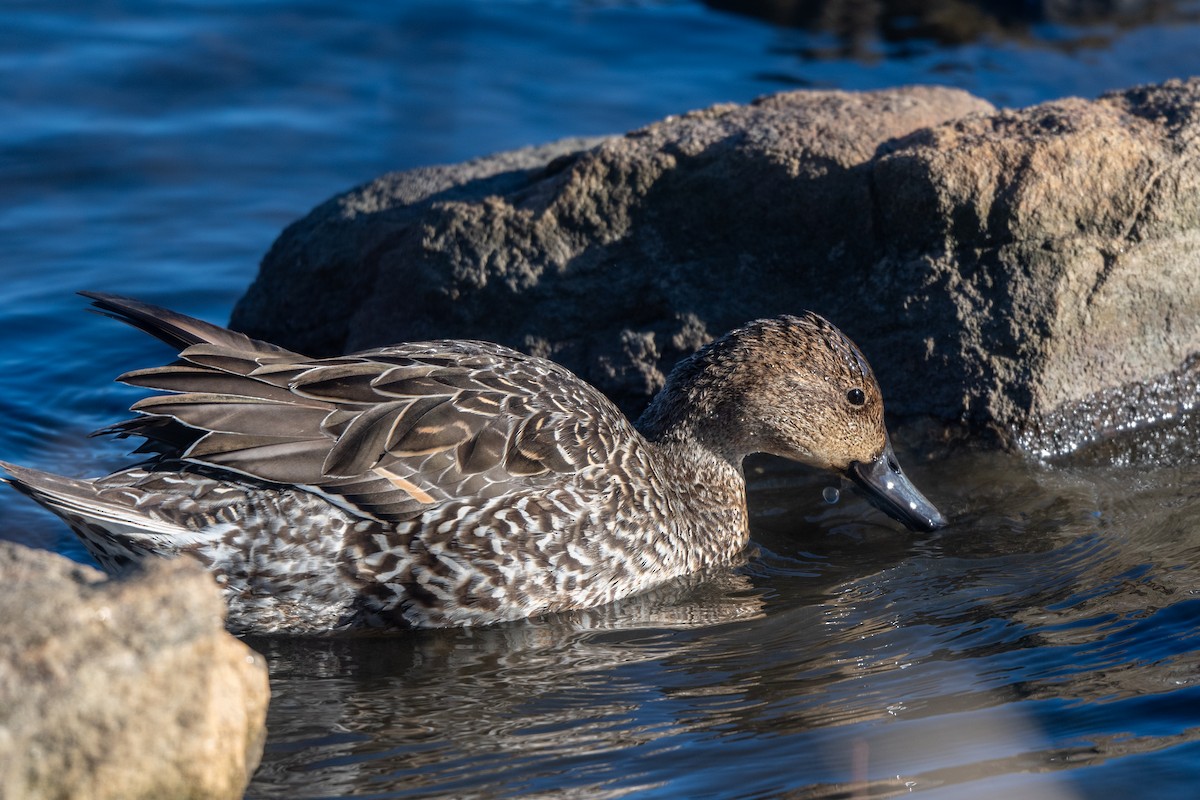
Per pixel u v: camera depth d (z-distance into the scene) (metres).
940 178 12.55
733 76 20.08
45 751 6.46
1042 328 12.41
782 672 9.24
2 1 21.95
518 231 13.73
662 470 11.22
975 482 12.04
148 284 15.91
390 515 9.67
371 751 8.37
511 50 20.98
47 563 7.04
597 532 10.29
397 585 9.84
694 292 13.45
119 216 17.23
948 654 9.27
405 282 14.05
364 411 9.80
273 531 9.53
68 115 19.19
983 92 19.12
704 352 11.73
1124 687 8.59
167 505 9.45
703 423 11.57
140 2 22.20
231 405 9.49
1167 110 13.24
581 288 13.62
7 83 19.72
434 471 9.80
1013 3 21.66
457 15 22.00
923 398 12.72
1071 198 12.54
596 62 20.66
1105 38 20.80
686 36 21.36
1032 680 8.79
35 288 15.68
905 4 21.95
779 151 13.32
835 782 7.81
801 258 13.30
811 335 11.68
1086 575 10.27
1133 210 12.61
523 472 10.07
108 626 6.66
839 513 11.93
